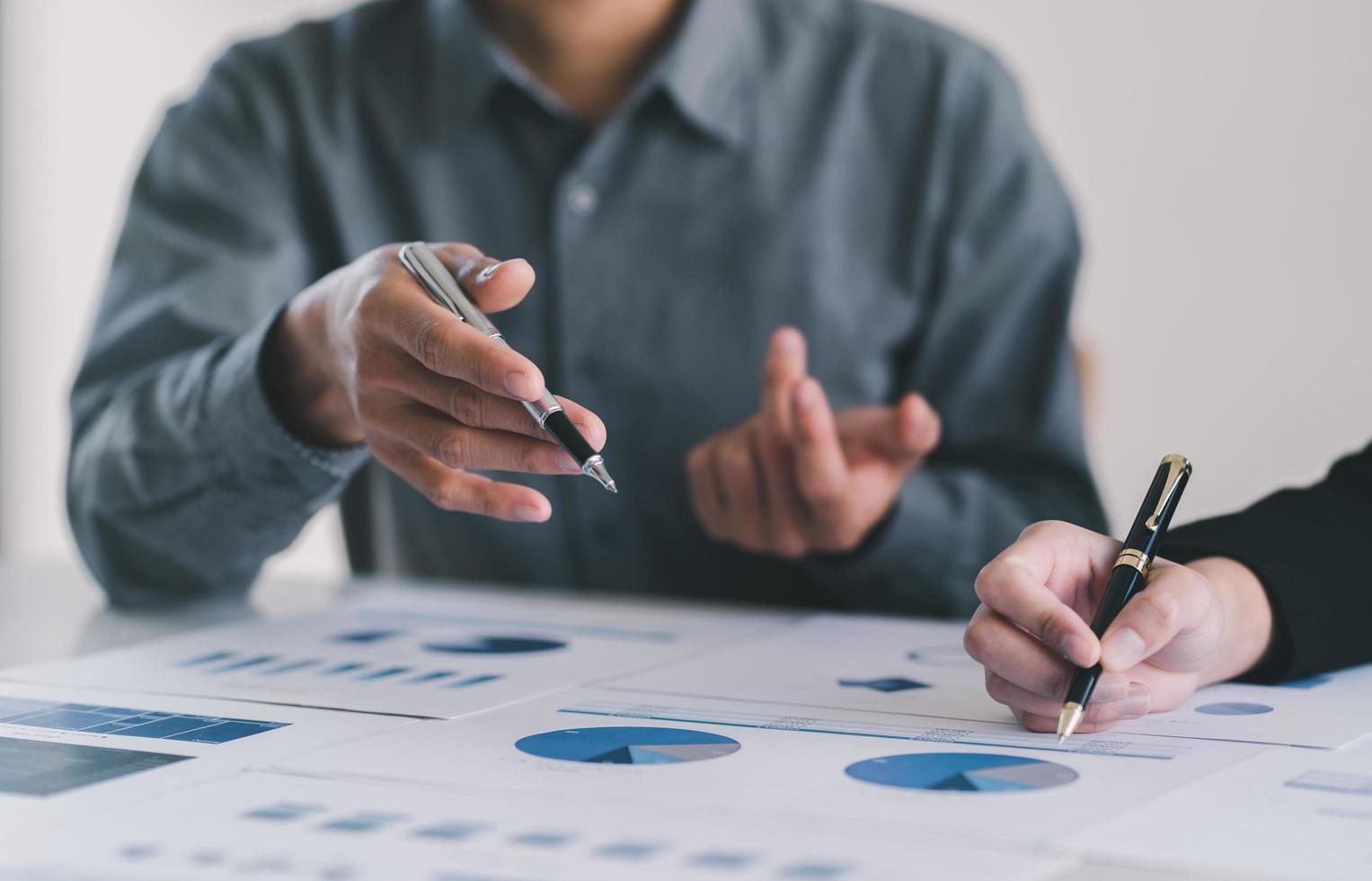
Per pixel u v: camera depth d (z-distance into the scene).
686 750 0.46
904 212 1.05
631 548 1.04
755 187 1.03
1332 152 1.94
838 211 1.05
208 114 1.08
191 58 2.56
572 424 0.52
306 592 0.89
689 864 0.34
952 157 1.06
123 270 1.02
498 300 0.56
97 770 0.43
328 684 0.58
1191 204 2.03
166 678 0.60
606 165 1.03
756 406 1.03
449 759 0.45
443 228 1.06
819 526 0.81
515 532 1.04
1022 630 0.48
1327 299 1.96
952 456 1.05
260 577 0.88
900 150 1.06
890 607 0.91
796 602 1.01
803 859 0.34
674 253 1.03
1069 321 1.05
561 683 0.58
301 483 0.77
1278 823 0.37
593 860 0.34
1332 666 0.58
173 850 0.35
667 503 1.03
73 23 2.57
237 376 0.74
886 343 1.05
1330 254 1.95
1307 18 1.93
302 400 0.73
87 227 2.58
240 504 0.79
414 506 1.06
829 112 1.06
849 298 1.04
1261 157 1.98
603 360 1.03
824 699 0.55
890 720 0.51
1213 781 0.42
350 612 0.80
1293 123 1.96
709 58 1.03
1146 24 2.04
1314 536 0.62
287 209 1.07
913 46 1.08
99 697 0.55
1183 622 0.49
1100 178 2.08
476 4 1.08
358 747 0.46
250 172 1.06
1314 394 1.97
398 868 0.34
